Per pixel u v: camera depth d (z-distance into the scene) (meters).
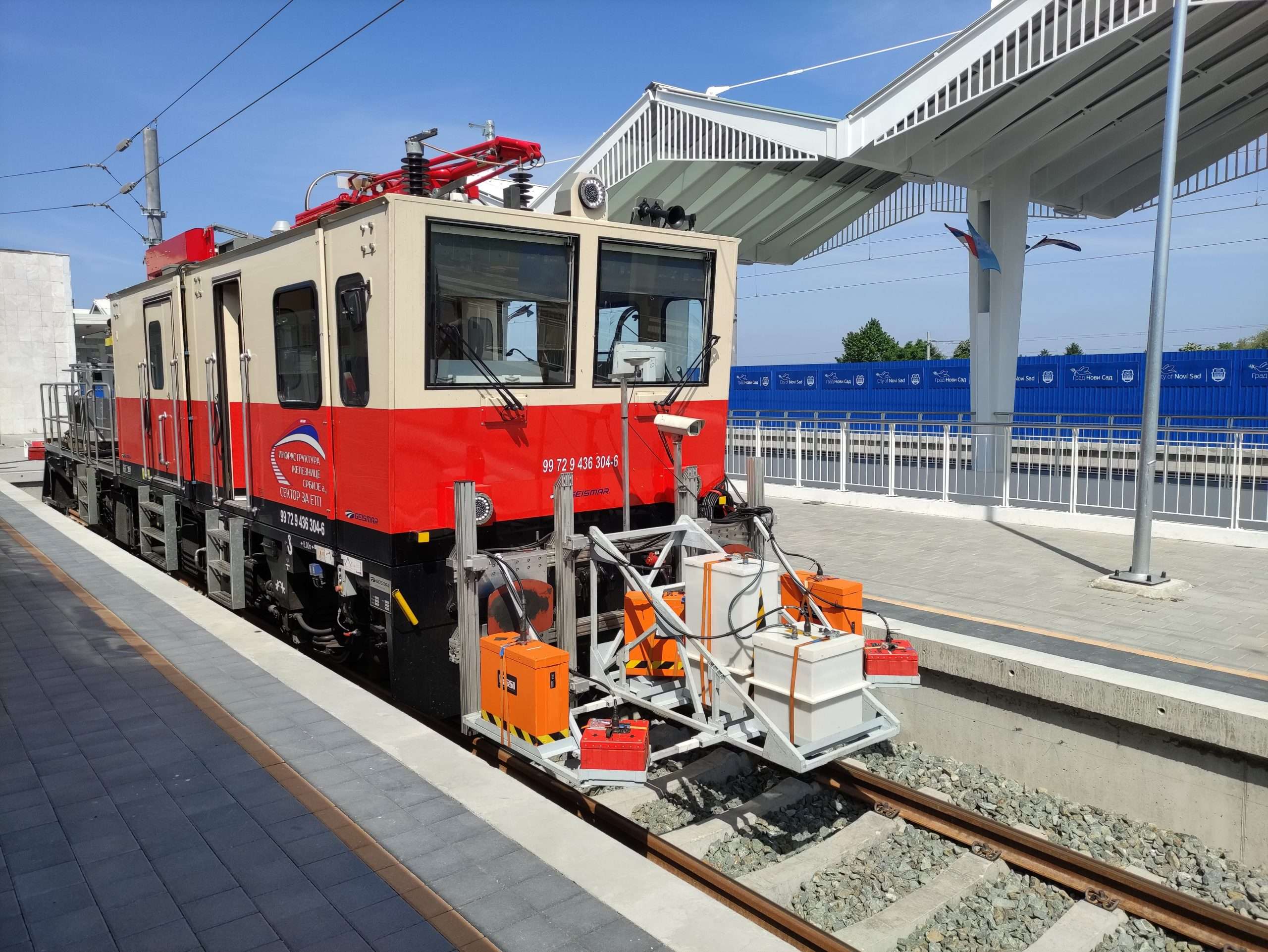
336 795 3.76
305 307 5.62
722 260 6.25
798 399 27.45
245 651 5.80
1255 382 17.09
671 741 5.75
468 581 4.81
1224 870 4.42
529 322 5.35
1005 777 5.51
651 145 14.64
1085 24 9.33
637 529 5.94
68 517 13.38
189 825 3.51
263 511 6.51
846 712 4.25
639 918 2.88
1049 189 15.20
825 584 5.37
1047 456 10.70
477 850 3.31
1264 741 4.31
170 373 8.19
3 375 30.36
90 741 4.35
